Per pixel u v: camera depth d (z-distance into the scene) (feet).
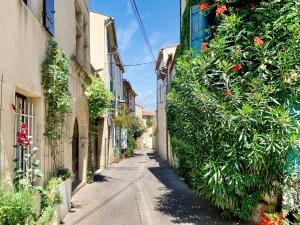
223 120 21.38
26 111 22.66
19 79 18.83
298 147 21.09
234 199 23.40
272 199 23.58
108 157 78.18
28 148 20.67
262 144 20.57
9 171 16.98
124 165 79.61
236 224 23.98
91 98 46.57
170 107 30.12
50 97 25.12
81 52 44.45
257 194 22.97
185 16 47.83
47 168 25.11
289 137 19.93
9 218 14.19
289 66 20.86
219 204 23.94
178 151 48.62
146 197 35.40
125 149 112.88
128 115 105.70
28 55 20.58
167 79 80.07
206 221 24.98
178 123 28.96
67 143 32.76
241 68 23.30
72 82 35.83
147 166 76.33
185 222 24.79
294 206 20.81
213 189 22.58
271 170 21.71
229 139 22.06
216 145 23.06
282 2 22.49
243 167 22.44
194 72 23.56
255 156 20.22
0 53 15.89
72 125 35.53
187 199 34.04
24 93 21.65
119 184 45.73
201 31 33.40
